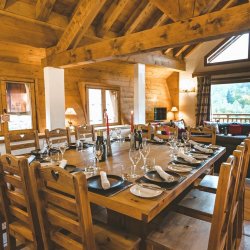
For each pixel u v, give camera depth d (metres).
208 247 1.17
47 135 2.84
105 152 2.08
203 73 7.52
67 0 3.90
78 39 3.85
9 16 3.39
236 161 1.31
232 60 7.09
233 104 7.43
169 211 1.71
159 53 6.41
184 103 8.09
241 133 6.32
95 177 1.55
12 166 1.32
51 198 1.11
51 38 3.97
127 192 1.33
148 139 3.21
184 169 1.72
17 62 4.41
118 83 6.55
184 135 2.70
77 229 1.02
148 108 7.49
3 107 4.27
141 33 3.22
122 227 1.52
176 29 2.91
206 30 2.67
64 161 1.82
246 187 3.33
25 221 1.35
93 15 3.54
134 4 4.73
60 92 4.37
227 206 1.34
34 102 4.76
